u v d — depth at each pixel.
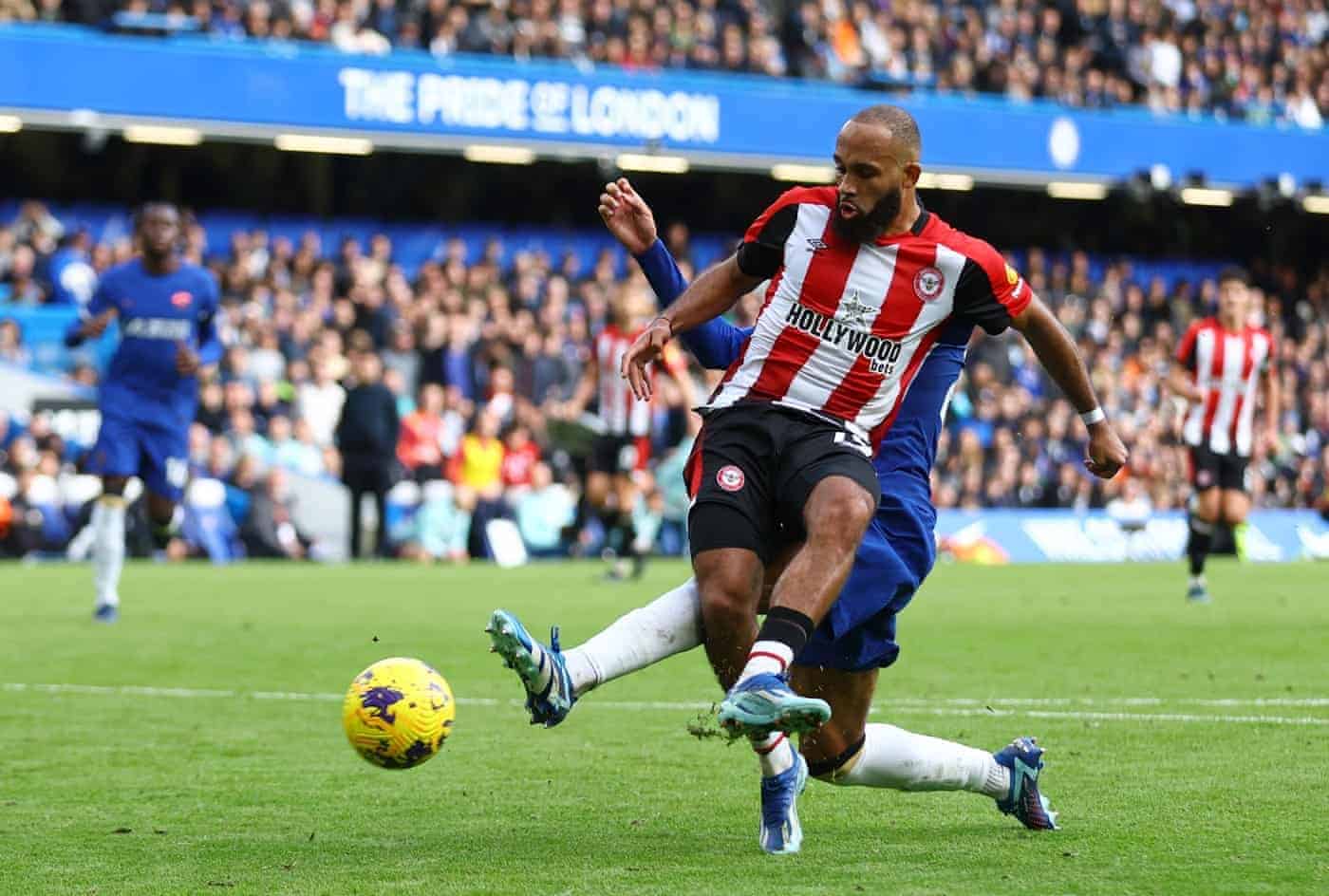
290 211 33.38
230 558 24.89
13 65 27.75
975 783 6.19
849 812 6.64
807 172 34.56
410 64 30.23
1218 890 5.20
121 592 18.48
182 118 28.89
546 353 28.72
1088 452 6.42
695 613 5.87
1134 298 37.75
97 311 15.01
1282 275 40.62
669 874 5.46
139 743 8.54
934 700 10.08
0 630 14.24
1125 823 6.34
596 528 26.69
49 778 7.51
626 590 18.98
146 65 28.59
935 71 35.94
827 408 6.04
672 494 27.66
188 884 5.39
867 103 33.53
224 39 29.45
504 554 25.97
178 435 15.25
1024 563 28.08
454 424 26.33
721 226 37.56
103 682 10.99
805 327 6.04
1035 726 8.95
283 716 9.54
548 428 24.50
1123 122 35.69
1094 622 15.59
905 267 5.98
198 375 15.40
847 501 5.68
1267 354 18.98
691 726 5.50
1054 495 30.98
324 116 29.73
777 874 5.45
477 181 34.88
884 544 6.04
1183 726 8.93
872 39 35.28
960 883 5.30
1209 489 18.67
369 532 25.70
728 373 6.29
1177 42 38.47
